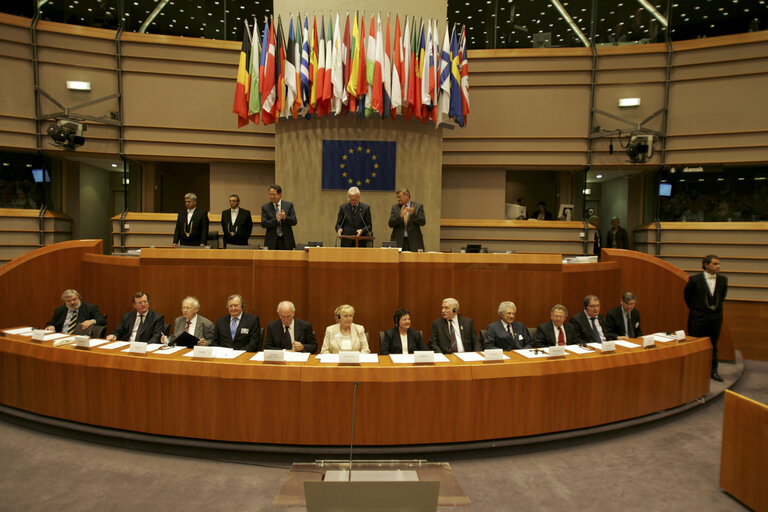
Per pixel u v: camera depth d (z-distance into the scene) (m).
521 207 8.84
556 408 3.71
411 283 5.12
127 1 8.17
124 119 8.14
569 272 5.42
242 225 5.89
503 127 8.50
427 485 1.85
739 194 7.83
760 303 7.47
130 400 3.58
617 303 6.13
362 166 7.49
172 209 10.82
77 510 2.80
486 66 8.48
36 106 7.77
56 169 8.57
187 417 3.50
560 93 8.38
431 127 7.56
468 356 3.79
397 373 3.44
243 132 8.44
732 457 3.09
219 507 2.87
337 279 4.95
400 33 6.84
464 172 8.93
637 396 4.06
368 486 1.84
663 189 8.30
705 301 5.53
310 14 7.32
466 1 8.65
